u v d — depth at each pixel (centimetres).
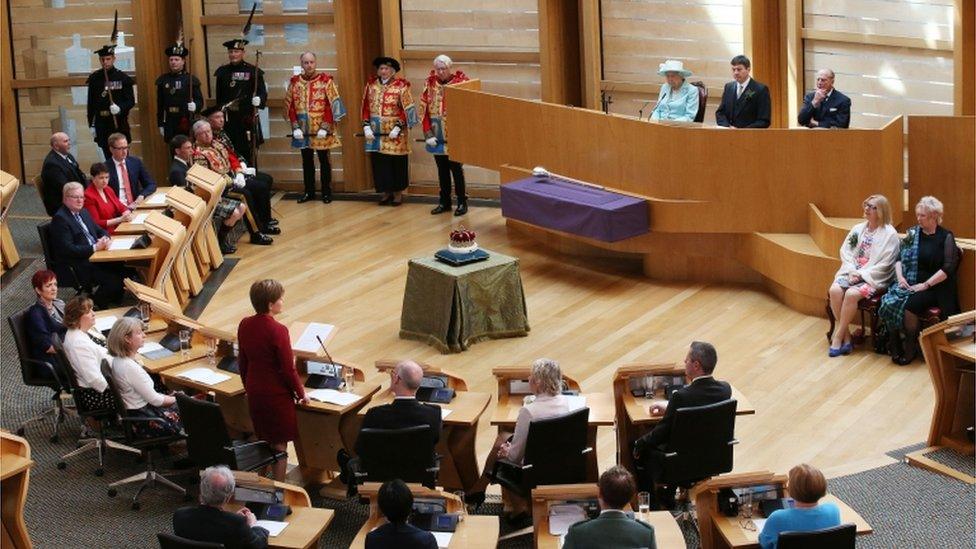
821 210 1241
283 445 880
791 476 672
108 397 913
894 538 809
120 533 846
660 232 1300
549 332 1185
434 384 896
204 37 1697
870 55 1348
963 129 1201
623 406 870
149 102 1722
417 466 799
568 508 713
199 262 1342
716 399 799
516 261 1170
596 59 1547
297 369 925
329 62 1667
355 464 839
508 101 1428
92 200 1294
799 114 1308
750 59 1422
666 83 1409
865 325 1145
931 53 1284
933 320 1050
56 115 1752
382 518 718
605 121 1333
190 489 903
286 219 1574
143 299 1027
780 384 1050
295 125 1625
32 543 833
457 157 1498
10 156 1764
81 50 1733
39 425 1007
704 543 727
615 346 1144
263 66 1691
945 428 923
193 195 1291
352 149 1680
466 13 1589
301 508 744
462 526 713
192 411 837
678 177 1283
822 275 1171
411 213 1582
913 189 1240
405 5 1616
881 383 1042
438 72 1527
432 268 1152
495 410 866
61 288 1307
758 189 1256
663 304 1244
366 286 1317
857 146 1220
